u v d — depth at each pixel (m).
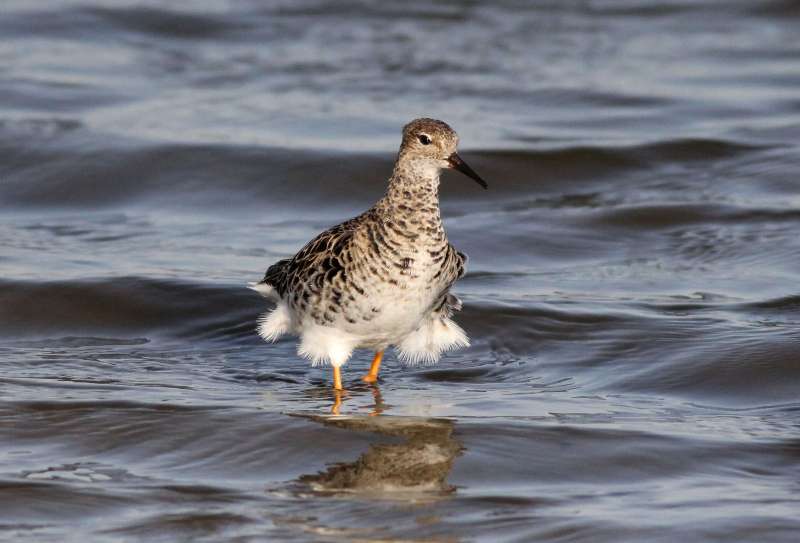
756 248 18.30
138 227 19.70
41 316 15.84
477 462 11.27
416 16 32.09
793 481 10.84
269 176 21.62
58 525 9.88
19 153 22.17
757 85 27.05
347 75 27.48
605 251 18.62
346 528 9.89
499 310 15.64
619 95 26.23
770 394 13.20
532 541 9.68
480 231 19.27
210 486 10.71
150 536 9.70
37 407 12.37
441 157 12.38
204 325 15.76
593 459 11.33
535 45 29.95
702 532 9.80
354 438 11.81
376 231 12.46
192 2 32.09
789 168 21.80
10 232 19.30
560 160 22.34
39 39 28.80
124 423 12.02
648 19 32.25
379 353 13.72
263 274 17.31
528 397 13.14
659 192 21.16
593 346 14.73
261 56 28.72
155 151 22.23
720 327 15.06
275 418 12.25
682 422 12.29
